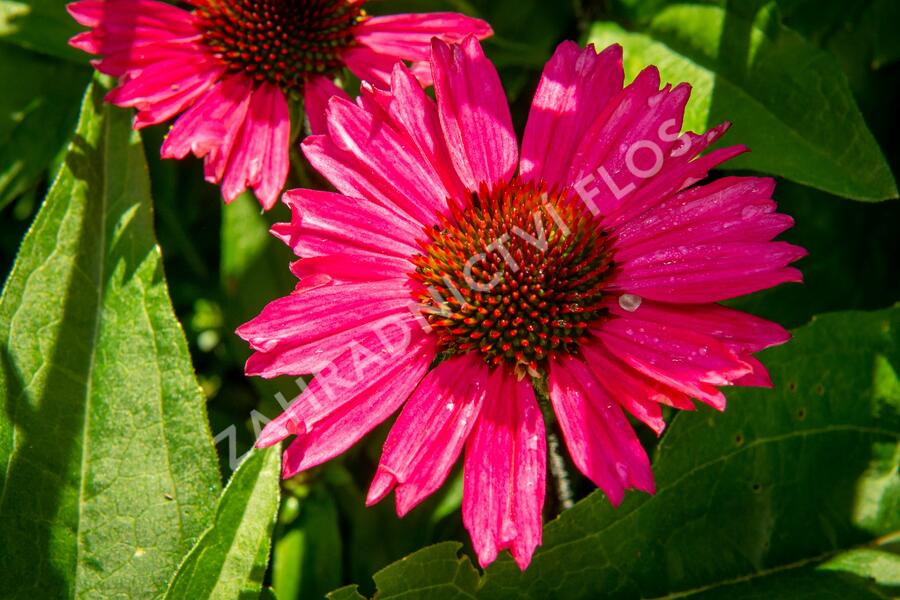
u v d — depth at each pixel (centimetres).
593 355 34
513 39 42
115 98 37
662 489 36
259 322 33
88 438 36
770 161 37
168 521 36
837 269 40
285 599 39
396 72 35
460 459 40
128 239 37
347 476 40
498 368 35
